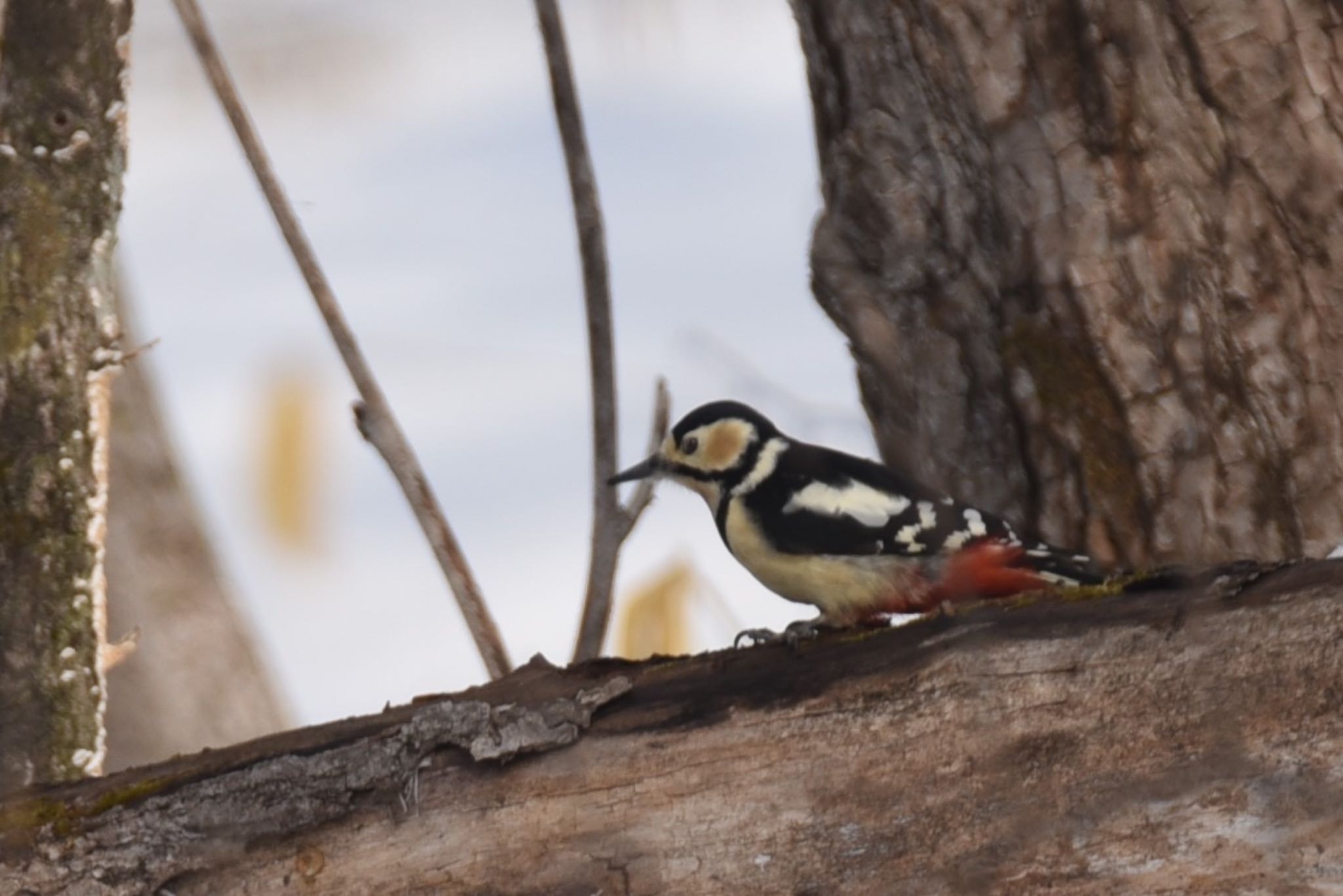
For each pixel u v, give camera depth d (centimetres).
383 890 750
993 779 733
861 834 738
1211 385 935
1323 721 709
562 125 869
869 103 994
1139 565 945
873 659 748
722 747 747
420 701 772
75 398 812
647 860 745
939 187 982
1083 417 952
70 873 752
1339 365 924
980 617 747
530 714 748
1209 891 714
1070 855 725
